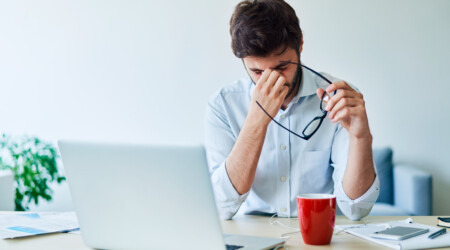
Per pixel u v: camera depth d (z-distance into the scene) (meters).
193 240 0.99
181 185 0.97
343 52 3.34
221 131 1.63
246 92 1.62
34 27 3.65
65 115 3.63
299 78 1.54
